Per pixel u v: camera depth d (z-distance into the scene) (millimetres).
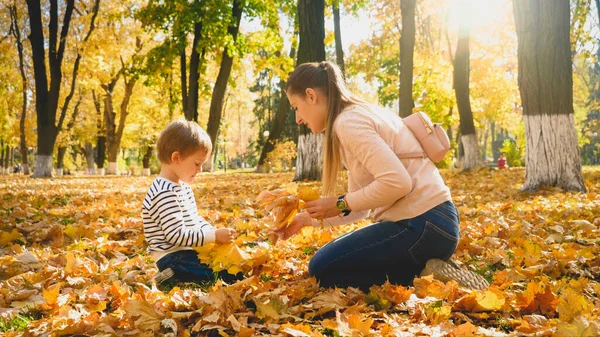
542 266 3312
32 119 35875
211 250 3057
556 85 7980
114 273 3312
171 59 22547
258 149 50562
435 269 2805
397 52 25625
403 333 2084
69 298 2686
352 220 3250
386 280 2926
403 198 2799
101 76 24438
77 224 5516
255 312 2436
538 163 8141
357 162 2807
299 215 3143
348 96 2910
